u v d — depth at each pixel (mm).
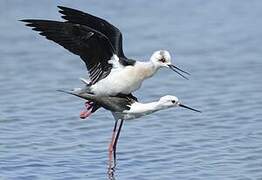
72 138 16766
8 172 14461
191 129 17297
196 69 22578
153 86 20984
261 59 23484
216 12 29500
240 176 14195
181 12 29438
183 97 19984
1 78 21812
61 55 24391
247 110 18688
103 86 14766
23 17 27625
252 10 29703
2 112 18688
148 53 24062
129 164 15070
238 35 26438
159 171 14602
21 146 16125
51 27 14227
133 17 28500
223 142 16266
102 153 15805
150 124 17719
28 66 23094
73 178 14234
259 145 15961
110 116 18391
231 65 22906
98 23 14477
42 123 17891
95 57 14672
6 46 25328
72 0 30172
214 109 18828
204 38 26094
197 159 15227
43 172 14531
